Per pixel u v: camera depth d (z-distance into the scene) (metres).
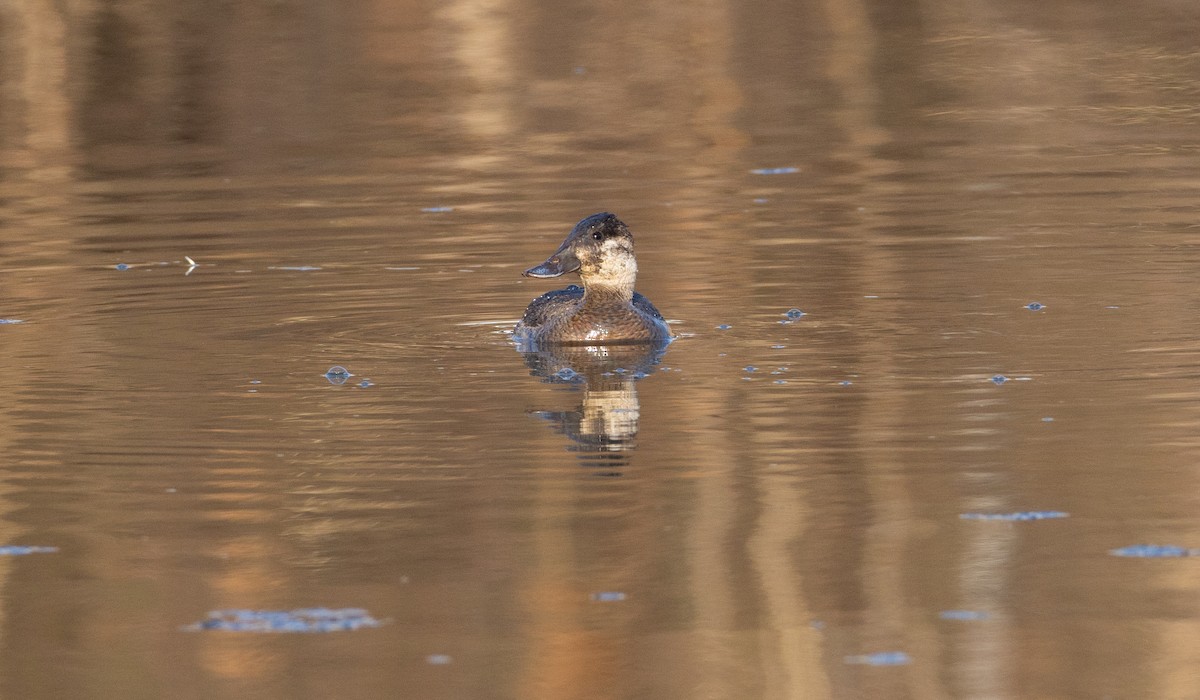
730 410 13.20
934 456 11.87
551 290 17.36
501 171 25.28
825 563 10.02
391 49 33.97
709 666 8.87
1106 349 14.73
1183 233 19.62
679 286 18.00
